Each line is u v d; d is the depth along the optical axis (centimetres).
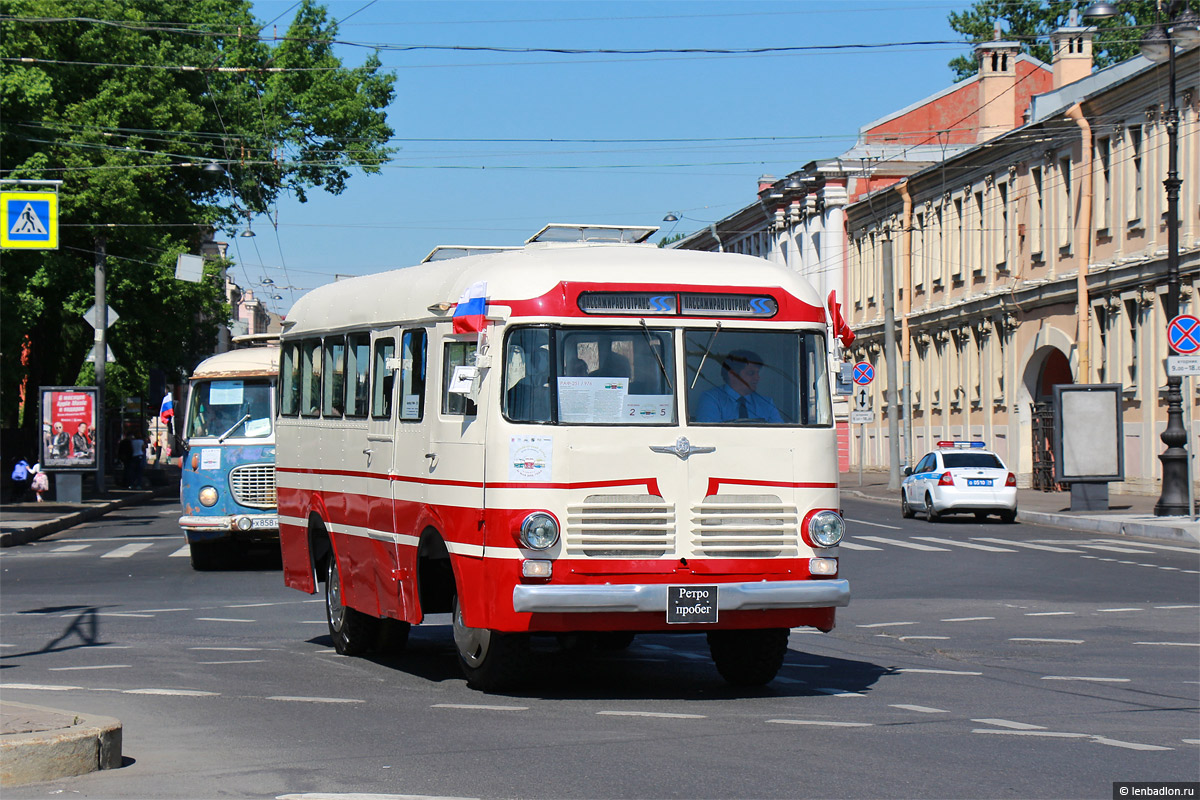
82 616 1562
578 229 1274
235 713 947
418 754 796
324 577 1338
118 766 773
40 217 2828
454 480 1009
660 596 957
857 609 1614
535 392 973
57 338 4700
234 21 4600
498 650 1009
